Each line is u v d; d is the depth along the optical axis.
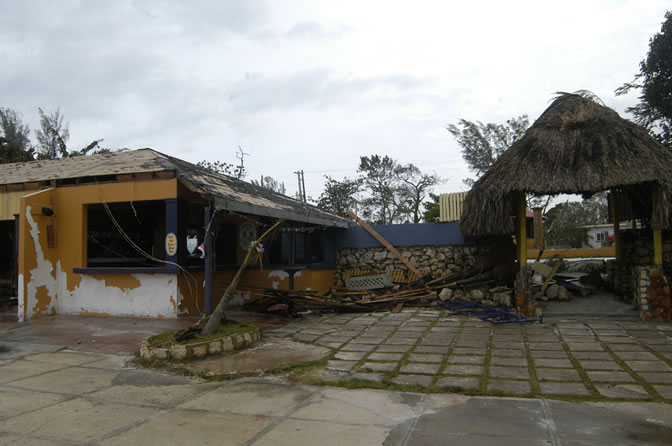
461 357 6.47
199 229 12.68
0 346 7.45
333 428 4.14
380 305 11.31
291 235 11.88
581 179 8.84
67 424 4.30
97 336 8.08
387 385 5.32
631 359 6.20
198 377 5.83
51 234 10.51
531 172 9.20
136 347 7.29
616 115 9.88
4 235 13.52
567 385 5.16
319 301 11.00
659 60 17.77
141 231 13.02
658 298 8.96
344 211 39.44
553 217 33.75
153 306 9.87
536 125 10.40
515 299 9.98
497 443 3.73
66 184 10.69
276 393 5.18
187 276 10.15
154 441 3.91
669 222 8.88
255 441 3.89
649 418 4.20
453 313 10.30
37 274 10.16
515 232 11.74
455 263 13.39
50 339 7.89
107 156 12.09
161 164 10.27
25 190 11.09
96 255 11.55
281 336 8.11
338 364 6.20
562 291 10.91
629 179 8.56
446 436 3.90
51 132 30.38
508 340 7.52
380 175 41.06
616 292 11.26
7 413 4.59
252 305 11.43
